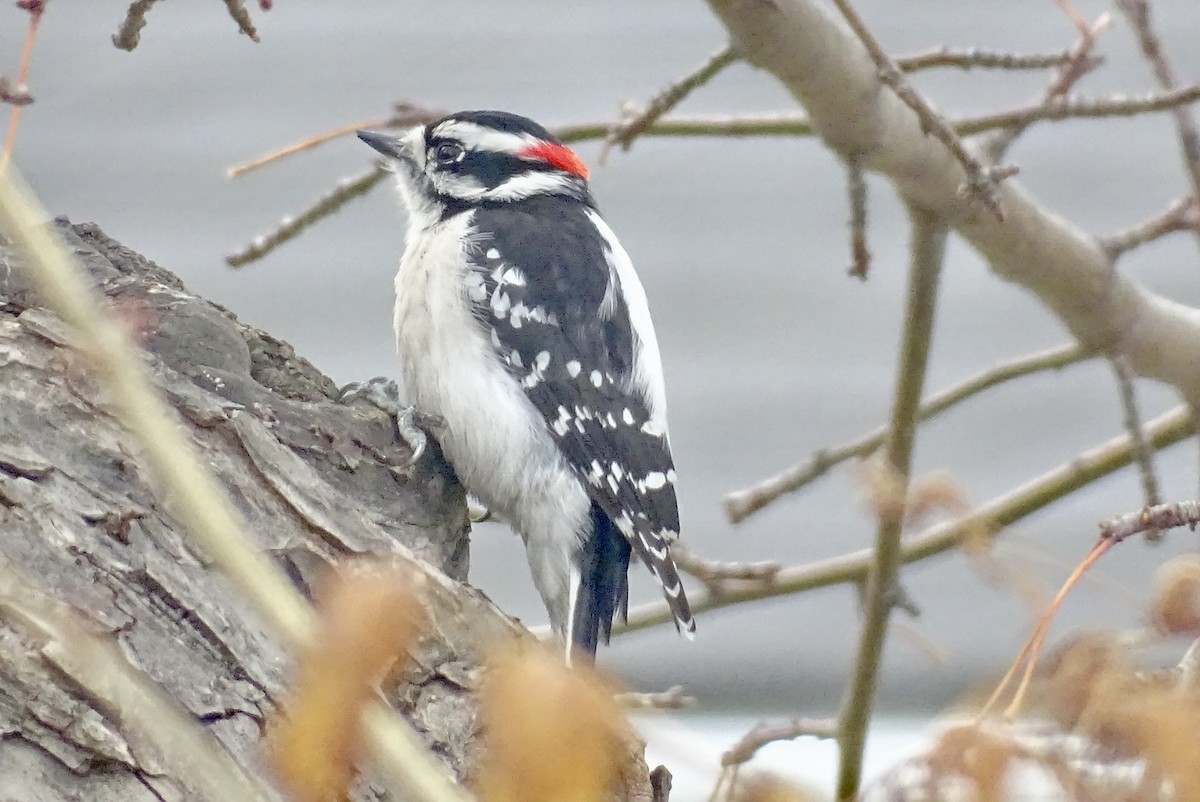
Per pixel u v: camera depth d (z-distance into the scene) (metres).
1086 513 11.09
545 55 13.55
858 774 7.14
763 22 5.56
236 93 13.31
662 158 13.36
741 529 11.05
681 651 10.62
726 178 13.23
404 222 9.34
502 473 8.05
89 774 5.07
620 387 8.26
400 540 6.62
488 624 5.87
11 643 4.97
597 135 8.23
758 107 12.86
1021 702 3.41
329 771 2.96
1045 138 13.37
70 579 5.29
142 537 5.43
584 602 8.08
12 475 5.37
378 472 6.67
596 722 2.80
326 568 5.77
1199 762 3.09
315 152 12.88
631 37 13.71
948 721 3.44
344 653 2.95
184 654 5.35
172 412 5.57
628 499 8.09
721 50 6.88
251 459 5.83
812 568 8.70
